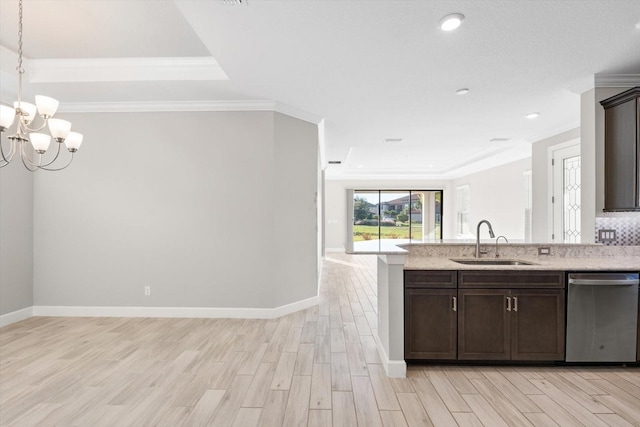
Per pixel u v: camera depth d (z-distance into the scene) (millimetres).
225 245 3807
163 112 3836
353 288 5309
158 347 2951
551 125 4594
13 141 2389
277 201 3830
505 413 1991
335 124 4590
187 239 3822
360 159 7539
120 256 3832
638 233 3072
